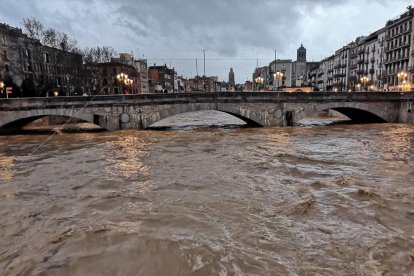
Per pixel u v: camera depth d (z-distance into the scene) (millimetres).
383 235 9547
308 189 13930
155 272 7793
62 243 9359
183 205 12242
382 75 75688
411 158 20812
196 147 25953
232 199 12836
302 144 27000
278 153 22266
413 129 37156
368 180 15477
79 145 28297
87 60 76688
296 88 72750
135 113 37094
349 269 7715
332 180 15469
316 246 8891
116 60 92688
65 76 69562
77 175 17484
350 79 93875
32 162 21281
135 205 12398
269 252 8578
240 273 7598
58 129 41688
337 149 24391
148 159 21406
